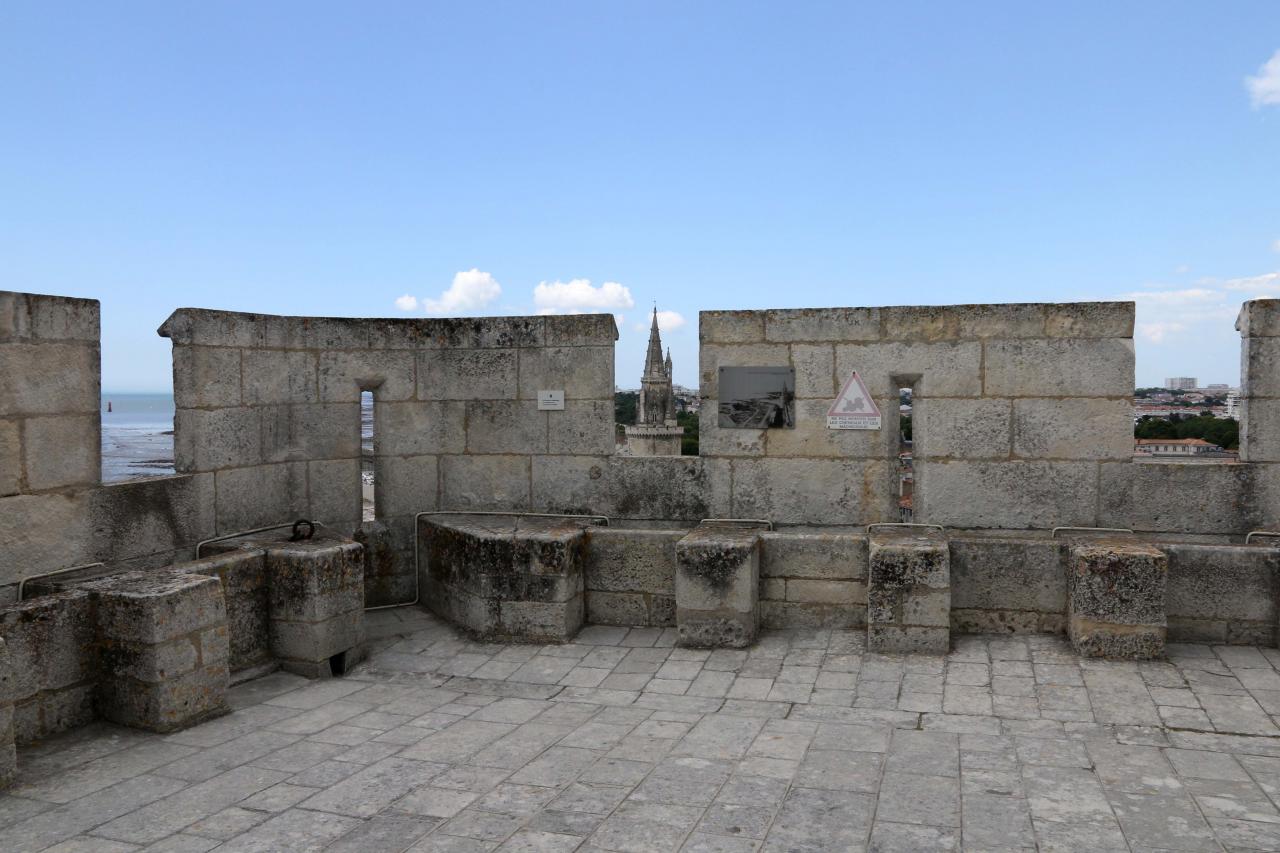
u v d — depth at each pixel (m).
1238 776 4.54
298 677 6.71
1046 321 7.19
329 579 6.79
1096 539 6.92
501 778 4.68
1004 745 5.05
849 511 7.66
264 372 7.80
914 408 7.57
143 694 5.44
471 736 5.38
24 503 5.85
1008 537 7.29
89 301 6.27
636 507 8.17
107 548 6.40
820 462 7.70
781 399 7.73
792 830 4.01
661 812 4.21
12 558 5.79
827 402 7.65
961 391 7.38
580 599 7.64
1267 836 3.88
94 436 6.31
